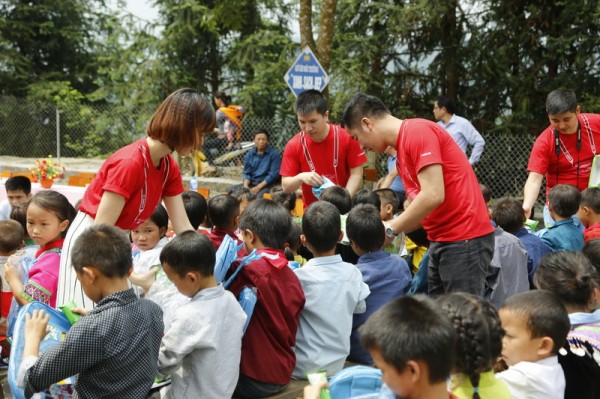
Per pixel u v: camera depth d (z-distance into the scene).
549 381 2.36
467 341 1.98
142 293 3.66
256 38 15.45
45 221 3.52
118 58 17.06
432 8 11.47
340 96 11.95
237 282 3.22
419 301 1.86
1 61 18.33
